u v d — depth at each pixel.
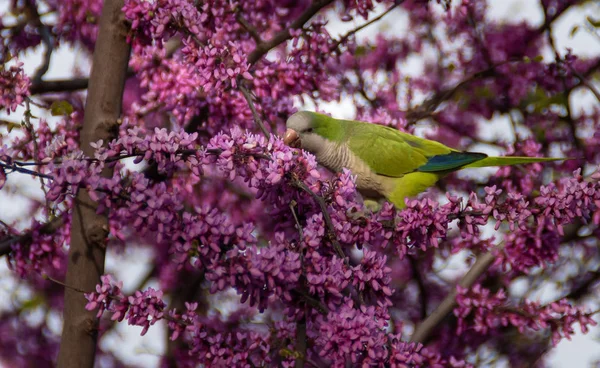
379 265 6.73
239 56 8.05
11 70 8.32
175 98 10.14
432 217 7.34
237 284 6.43
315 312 6.68
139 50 8.39
